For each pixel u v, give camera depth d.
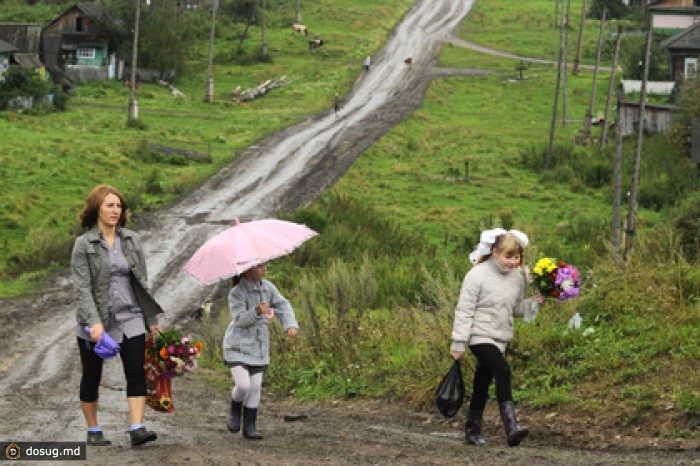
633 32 112.19
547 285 8.51
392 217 48.28
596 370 10.30
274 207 50.28
